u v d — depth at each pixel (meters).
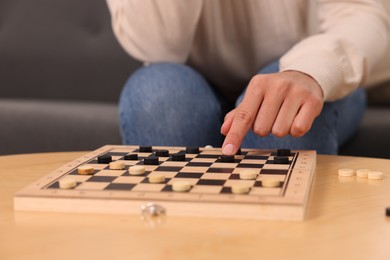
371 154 2.00
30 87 2.58
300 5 1.70
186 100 1.60
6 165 1.30
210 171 1.08
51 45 2.55
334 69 1.39
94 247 0.84
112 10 1.75
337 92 1.45
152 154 1.23
